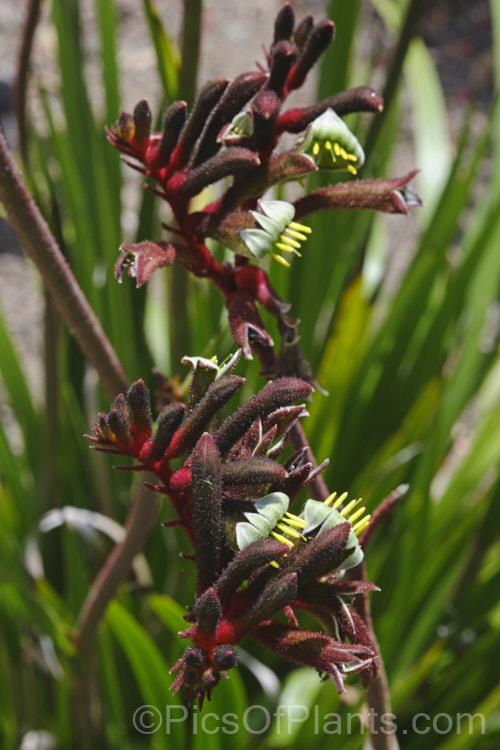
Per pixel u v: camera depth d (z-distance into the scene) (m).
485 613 1.71
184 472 0.96
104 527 1.53
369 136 1.47
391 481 1.70
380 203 1.06
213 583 0.94
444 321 1.75
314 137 1.04
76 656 1.28
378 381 1.84
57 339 1.44
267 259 1.83
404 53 1.37
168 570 1.75
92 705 1.47
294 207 1.06
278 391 0.96
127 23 4.07
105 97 1.75
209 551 0.94
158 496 1.09
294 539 0.95
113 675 1.56
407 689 1.53
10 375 1.80
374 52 1.89
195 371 0.97
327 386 1.67
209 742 1.43
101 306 1.74
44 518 1.51
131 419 0.95
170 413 0.95
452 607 1.73
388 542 1.75
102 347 1.08
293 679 1.62
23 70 1.30
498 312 2.86
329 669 0.95
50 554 1.77
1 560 1.65
